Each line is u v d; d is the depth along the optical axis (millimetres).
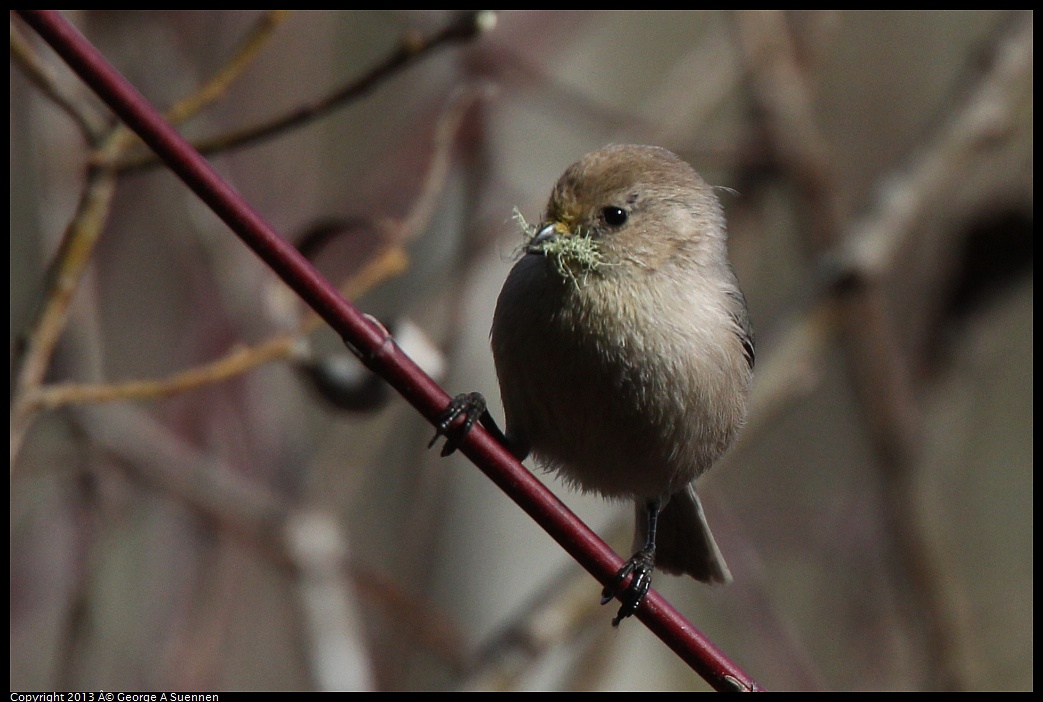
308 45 11758
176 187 11164
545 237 6734
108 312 11070
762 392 10875
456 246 10047
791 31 12117
